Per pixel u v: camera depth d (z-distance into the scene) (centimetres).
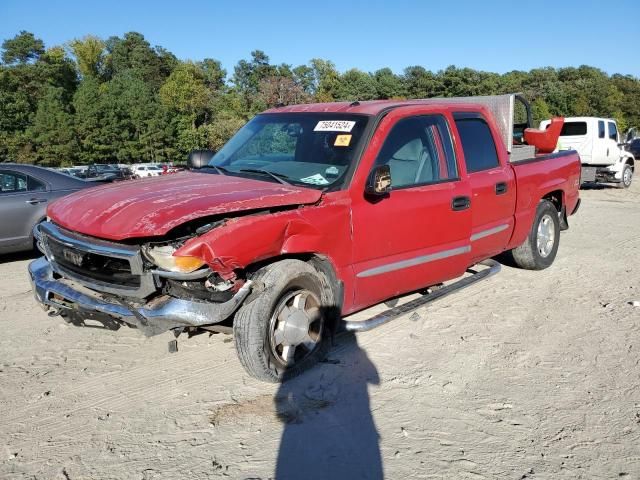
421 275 495
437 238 495
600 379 414
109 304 377
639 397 388
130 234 345
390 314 468
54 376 421
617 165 1855
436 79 8456
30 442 338
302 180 438
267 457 321
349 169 434
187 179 448
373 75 9369
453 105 540
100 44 12069
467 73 8212
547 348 470
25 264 775
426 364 437
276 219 376
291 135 492
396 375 418
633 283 657
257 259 369
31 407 378
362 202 432
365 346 468
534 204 642
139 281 362
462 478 303
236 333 379
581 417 363
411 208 466
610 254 811
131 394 394
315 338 420
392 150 464
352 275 434
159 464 316
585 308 568
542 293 617
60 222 400
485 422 357
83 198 422
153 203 375
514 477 304
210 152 544
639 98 10388
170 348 400
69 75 9644
